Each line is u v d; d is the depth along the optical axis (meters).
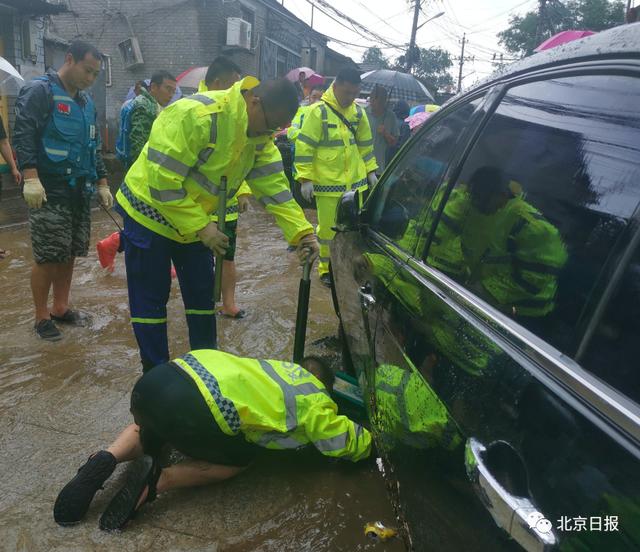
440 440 1.52
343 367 3.35
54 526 2.38
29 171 3.76
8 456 2.84
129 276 3.08
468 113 2.12
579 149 1.45
